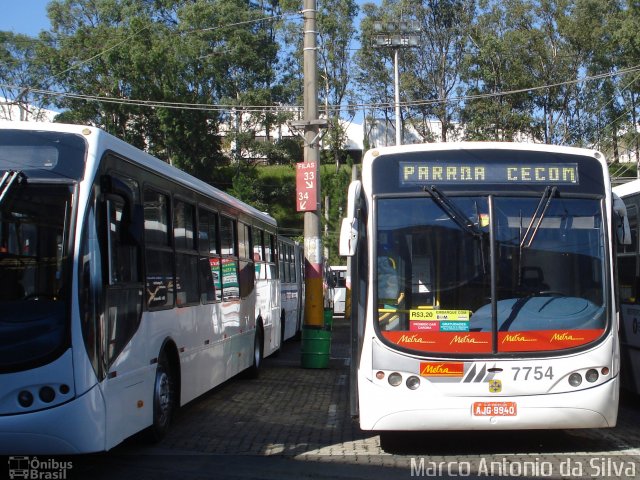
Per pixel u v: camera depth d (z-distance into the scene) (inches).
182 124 1809.8
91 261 268.2
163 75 1771.7
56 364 256.8
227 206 496.7
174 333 362.3
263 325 616.7
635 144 1720.0
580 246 316.2
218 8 1871.3
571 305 309.6
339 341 971.9
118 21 1937.7
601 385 304.0
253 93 1916.8
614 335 310.0
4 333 257.6
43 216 267.0
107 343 274.4
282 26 1979.6
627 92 1668.3
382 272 312.2
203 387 418.6
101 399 265.4
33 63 1818.4
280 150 2094.0
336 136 2117.4
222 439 359.6
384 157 324.5
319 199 677.3
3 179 266.1
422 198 318.3
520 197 318.3
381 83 2036.2
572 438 355.3
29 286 262.1
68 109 1849.2
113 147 296.8
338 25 2079.2
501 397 300.8
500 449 332.8
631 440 350.0
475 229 313.6
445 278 310.0
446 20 1959.9
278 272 725.9
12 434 254.1
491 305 306.3
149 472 297.6
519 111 1774.1
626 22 1519.4
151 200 339.9
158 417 338.0
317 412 436.5
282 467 303.9
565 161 325.1
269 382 568.1
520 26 1765.5
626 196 441.1
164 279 351.9
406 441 351.6
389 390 303.7
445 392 301.6
